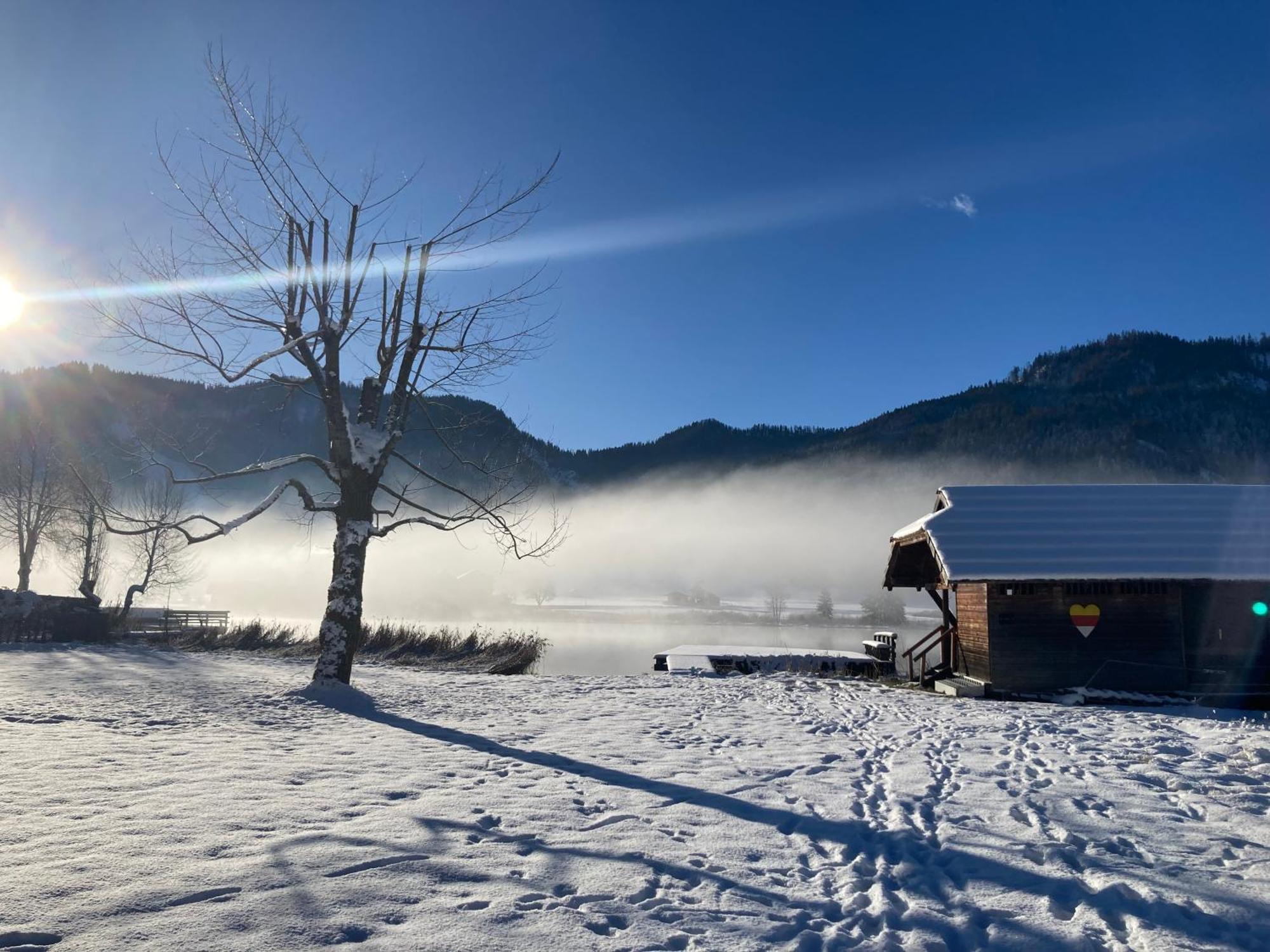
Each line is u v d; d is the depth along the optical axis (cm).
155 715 1194
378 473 1608
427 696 1582
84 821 622
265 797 725
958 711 1574
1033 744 1182
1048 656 1895
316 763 891
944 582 1962
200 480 1460
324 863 557
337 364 1573
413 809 715
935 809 809
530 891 534
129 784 750
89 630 2870
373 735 1107
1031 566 1900
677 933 482
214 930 440
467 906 501
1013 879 611
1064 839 709
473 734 1148
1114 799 851
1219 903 560
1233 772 963
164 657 2330
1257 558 1923
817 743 1184
